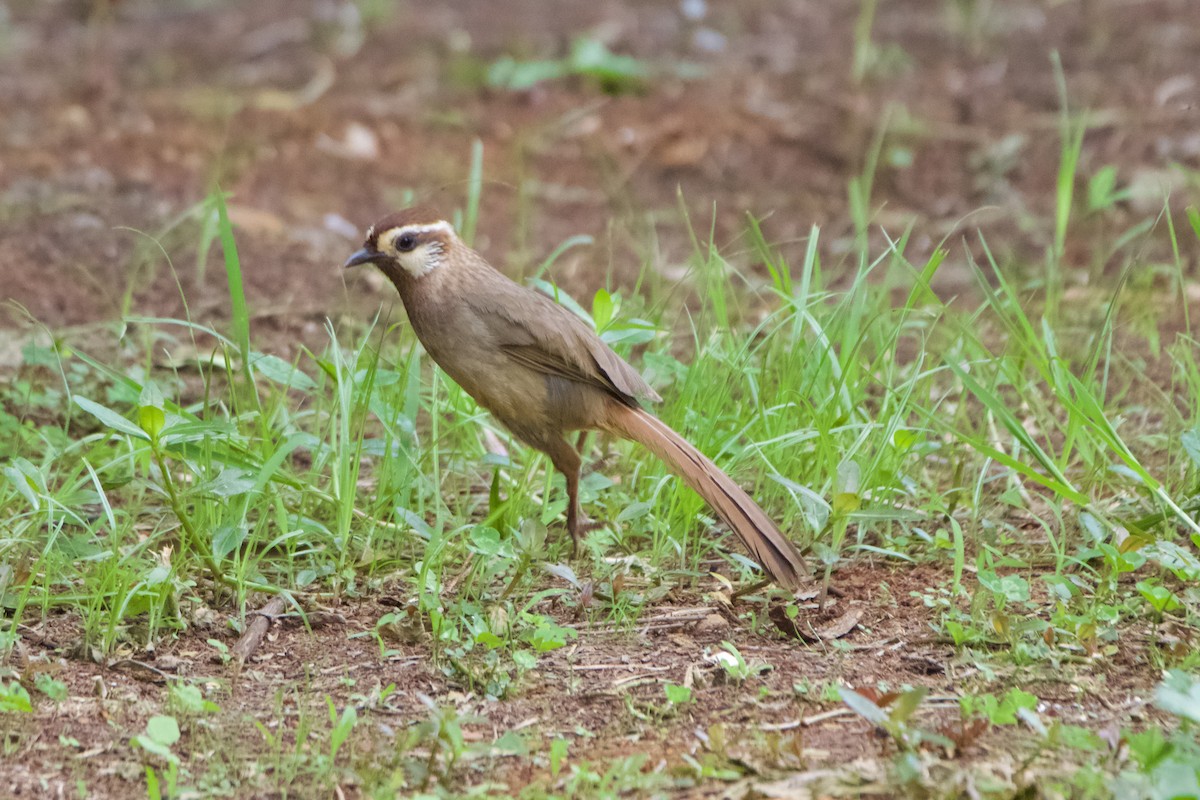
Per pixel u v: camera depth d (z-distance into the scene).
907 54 21.53
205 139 18.94
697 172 18.27
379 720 8.06
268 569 9.89
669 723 8.02
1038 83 19.97
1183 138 17.83
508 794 7.25
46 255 15.49
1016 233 16.38
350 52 22.25
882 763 7.41
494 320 10.15
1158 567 9.75
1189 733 7.65
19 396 12.25
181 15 24.22
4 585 9.15
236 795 7.23
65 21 23.81
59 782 7.33
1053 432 12.02
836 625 9.24
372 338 13.95
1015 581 9.07
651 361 11.33
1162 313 14.28
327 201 17.45
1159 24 21.64
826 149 18.66
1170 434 11.16
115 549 9.23
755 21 23.31
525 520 9.51
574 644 9.02
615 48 22.08
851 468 9.70
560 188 17.91
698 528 10.60
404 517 9.59
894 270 13.37
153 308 14.50
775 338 12.03
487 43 22.38
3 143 18.48
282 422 11.26
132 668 8.59
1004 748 7.54
